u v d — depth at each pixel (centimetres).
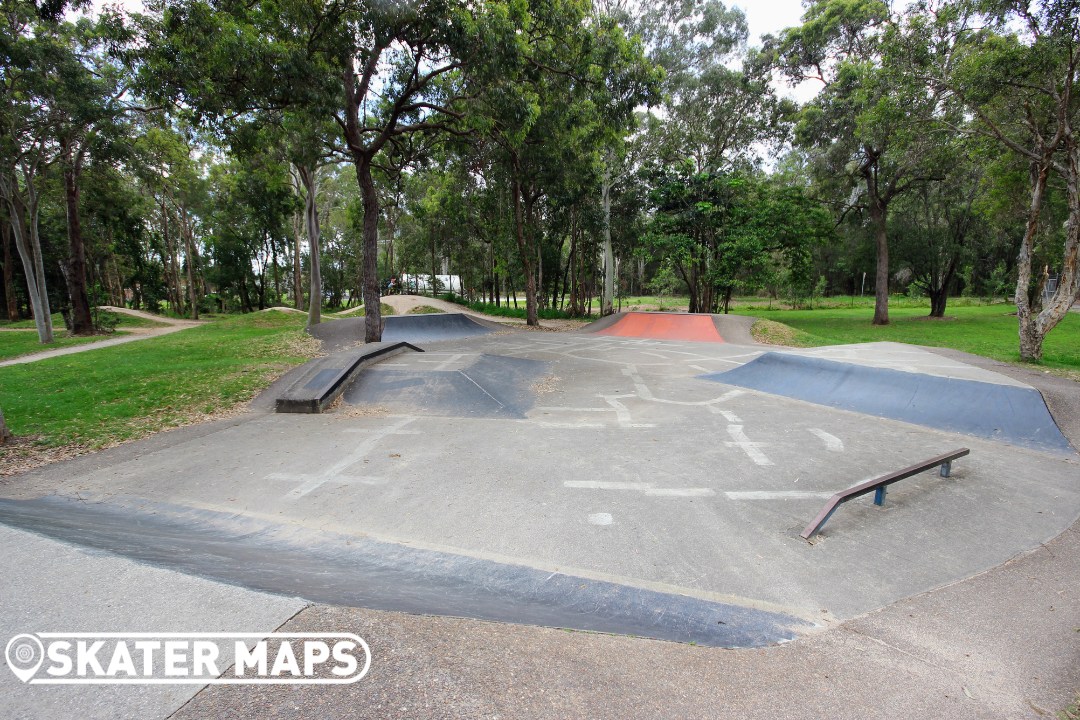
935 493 479
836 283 5169
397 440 662
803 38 2198
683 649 236
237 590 231
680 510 446
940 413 715
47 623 203
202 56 928
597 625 262
